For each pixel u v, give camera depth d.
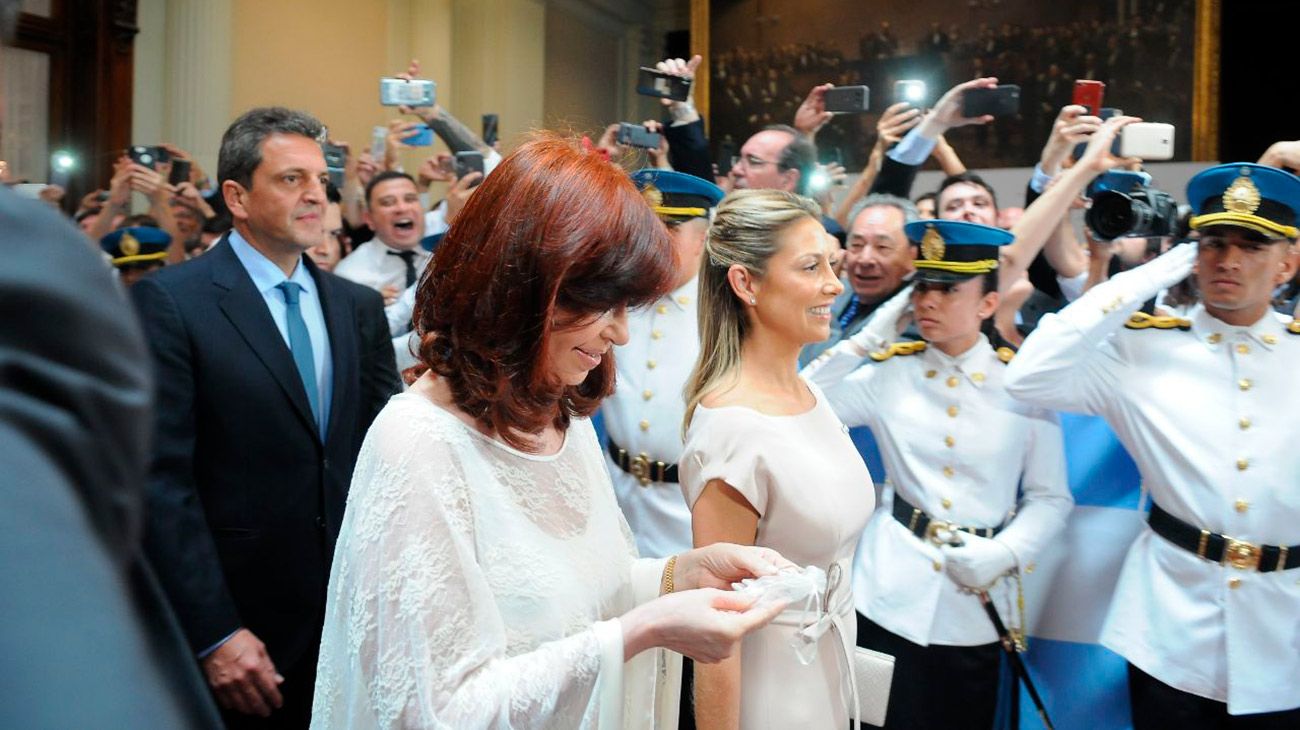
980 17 8.27
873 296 3.52
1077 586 2.90
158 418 2.28
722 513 1.96
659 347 3.16
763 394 2.07
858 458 2.14
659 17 12.15
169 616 0.39
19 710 0.28
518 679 1.27
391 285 4.62
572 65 10.89
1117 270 3.67
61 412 0.33
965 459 2.72
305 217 2.53
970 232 2.67
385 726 1.24
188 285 2.41
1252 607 2.42
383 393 2.71
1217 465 2.46
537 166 1.37
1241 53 9.24
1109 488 2.90
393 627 1.26
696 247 3.17
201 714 0.38
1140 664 2.54
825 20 8.88
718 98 9.31
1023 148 8.10
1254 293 2.47
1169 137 3.03
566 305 1.36
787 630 1.98
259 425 2.39
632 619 1.35
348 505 1.37
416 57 9.67
